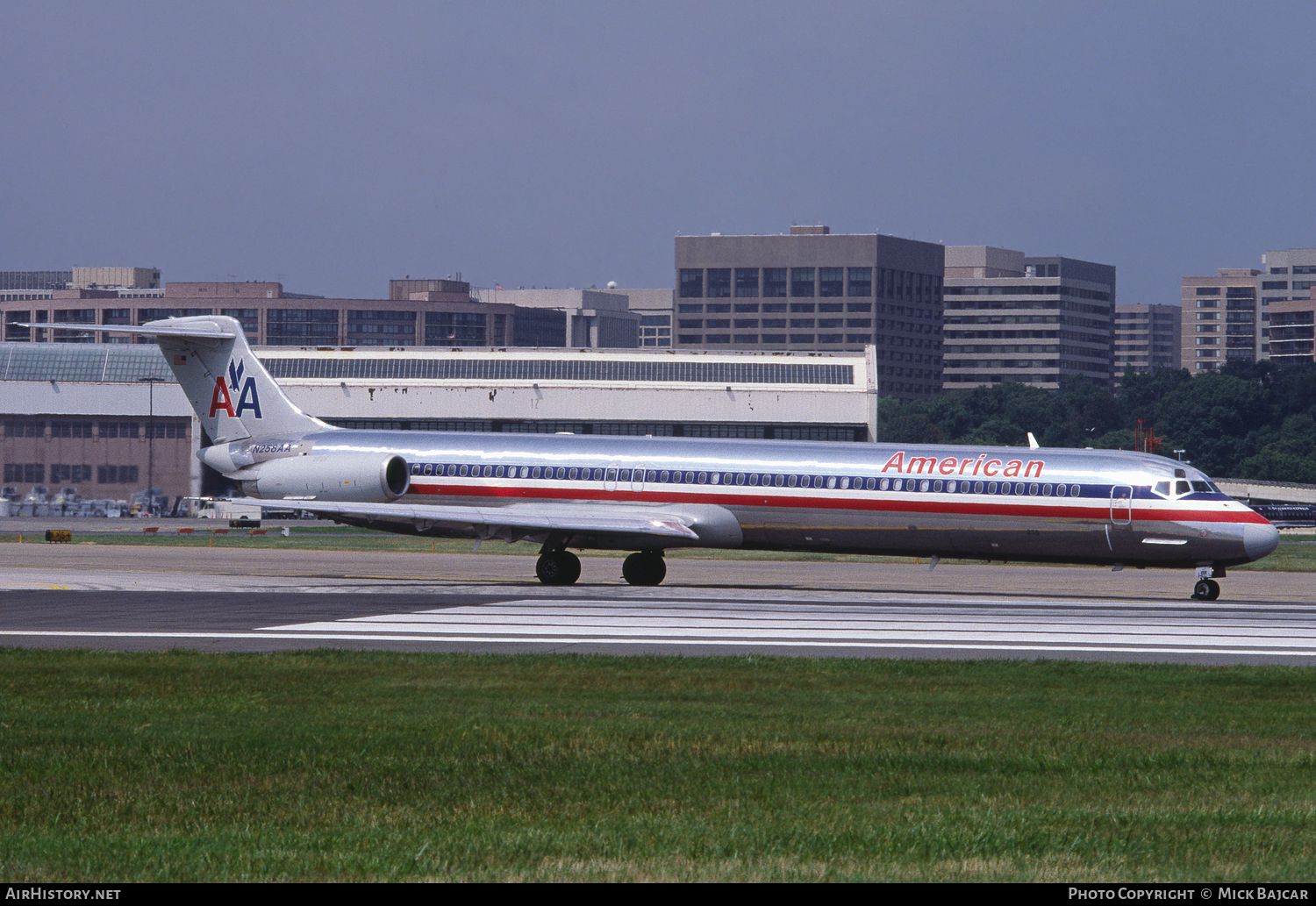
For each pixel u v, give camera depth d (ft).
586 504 545.85
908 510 509.35
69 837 154.20
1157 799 175.63
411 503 569.64
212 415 602.85
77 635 354.13
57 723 227.40
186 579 553.23
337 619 395.55
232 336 595.47
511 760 199.41
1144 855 147.23
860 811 167.43
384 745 209.67
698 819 162.91
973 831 156.76
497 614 413.80
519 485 554.87
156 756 200.03
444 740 213.25
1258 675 290.56
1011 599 493.36
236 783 183.21
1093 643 354.54
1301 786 184.34
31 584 516.32
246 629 370.32
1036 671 295.28
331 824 160.45
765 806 170.50
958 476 506.07
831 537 522.47
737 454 536.83
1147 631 382.83
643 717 235.61
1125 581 609.01
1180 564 493.77
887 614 424.46
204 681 273.13
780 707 248.11
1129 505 486.79
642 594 495.82
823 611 431.43
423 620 394.73
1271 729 229.86
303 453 578.25
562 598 471.21
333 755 201.67
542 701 252.83
